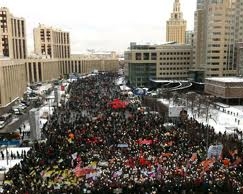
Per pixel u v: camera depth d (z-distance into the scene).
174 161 55.25
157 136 70.50
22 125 99.38
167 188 46.47
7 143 74.12
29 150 64.94
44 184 48.75
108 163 55.84
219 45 171.12
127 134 72.25
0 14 186.25
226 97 131.12
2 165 60.88
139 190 46.25
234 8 172.62
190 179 47.94
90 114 101.31
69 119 94.25
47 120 95.56
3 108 119.19
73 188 46.84
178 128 79.19
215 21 169.00
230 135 73.88
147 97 130.62
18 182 48.50
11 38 194.88
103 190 46.34
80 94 148.75
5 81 124.12
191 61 198.38
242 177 48.97
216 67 173.12
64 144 66.12
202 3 193.75
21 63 161.62
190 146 63.34
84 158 58.19
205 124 92.06
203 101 118.38
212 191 45.94
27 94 167.38
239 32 176.62
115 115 95.06
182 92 153.88
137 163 55.03
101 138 69.88
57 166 55.66
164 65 198.25
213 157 56.00
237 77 158.25
